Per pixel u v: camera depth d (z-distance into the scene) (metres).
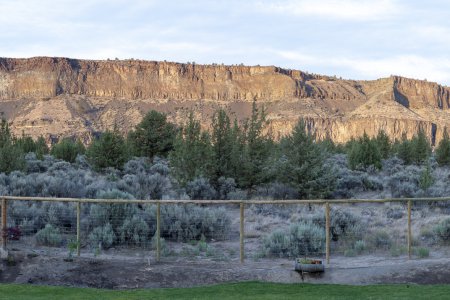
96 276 14.84
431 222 22.61
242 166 31.97
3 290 13.58
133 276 14.81
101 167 43.34
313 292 13.12
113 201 16.34
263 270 15.11
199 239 20.95
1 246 16.94
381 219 23.89
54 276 14.86
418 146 58.97
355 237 20.03
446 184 35.00
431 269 14.78
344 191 32.34
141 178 30.86
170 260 16.97
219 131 32.31
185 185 29.81
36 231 20.50
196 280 14.59
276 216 24.83
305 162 31.34
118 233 19.67
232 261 17.19
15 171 31.98
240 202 16.31
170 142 54.91
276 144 36.06
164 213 21.25
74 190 26.19
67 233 20.30
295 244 18.44
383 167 49.91
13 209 20.95
